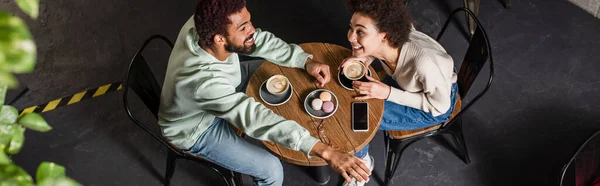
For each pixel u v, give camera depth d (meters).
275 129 2.06
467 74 2.57
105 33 3.71
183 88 2.17
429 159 3.12
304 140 2.03
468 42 3.58
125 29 3.74
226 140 2.47
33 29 3.69
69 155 3.18
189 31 2.21
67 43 3.65
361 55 2.27
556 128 3.18
